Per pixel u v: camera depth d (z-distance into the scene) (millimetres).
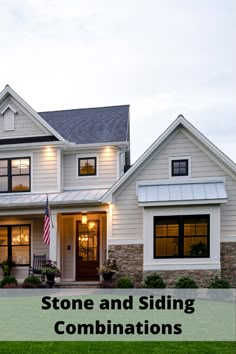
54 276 17812
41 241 20438
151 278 16266
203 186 17234
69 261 20422
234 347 8523
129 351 8180
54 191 20172
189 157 17719
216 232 16547
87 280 20125
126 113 23188
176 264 16688
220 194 16672
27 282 17656
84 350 8234
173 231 16969
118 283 16516
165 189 17484
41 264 19828
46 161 20422
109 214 18047
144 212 17203
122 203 18000
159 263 16812
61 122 23234
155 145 17812
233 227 16906
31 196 19906
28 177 20562
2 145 20547
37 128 20750
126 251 17672
